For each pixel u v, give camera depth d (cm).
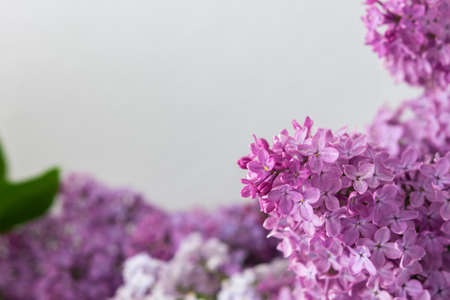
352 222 50
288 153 49
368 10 57
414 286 51
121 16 179
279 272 79
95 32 181
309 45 164
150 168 184
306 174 48
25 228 121
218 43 174
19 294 116
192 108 179
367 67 156
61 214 119
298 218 49
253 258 100
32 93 185
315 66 164
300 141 49
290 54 167
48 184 112
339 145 50
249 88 173
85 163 186
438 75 60
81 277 109
